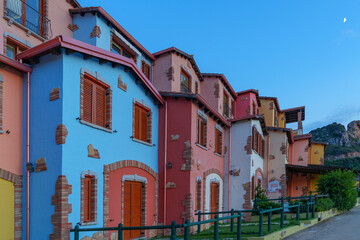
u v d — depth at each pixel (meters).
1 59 7.76
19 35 10.19
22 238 7.87
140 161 11.12
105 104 9.62
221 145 16.67
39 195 7.86
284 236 10.51
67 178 7.71
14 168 8.03
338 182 16.97
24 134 8.34
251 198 16.25
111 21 12.58
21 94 8.49
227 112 20.53
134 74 10.83
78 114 8.30
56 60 8.14
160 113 12.80
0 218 7.57
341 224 12.91
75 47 8.14
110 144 9.51
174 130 12.45
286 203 16.48
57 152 7.72
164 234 11.88
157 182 12.21
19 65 8.23
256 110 24.20
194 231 11.89
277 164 21.39
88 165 8.48
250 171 16.39
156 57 15.84
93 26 11.98
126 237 10.02
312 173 23.91
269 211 10.12
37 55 8.29
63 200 7.51
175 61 15.79
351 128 103.50
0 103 7.86
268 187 21.14
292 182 23.89
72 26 12.34
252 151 16.92
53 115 7.95
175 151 12.29
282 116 30.12
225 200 16.45
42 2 11.34
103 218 8.87
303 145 26.30
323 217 14.36
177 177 12.10
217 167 15.77
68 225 7.59
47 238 7.57
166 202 12.09
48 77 8.22
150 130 12.06
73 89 8.23
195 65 17.70
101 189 8.91
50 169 7.77
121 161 9.95
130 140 10.60
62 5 12.04
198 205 13.05
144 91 11.73
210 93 18.84
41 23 11.11
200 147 13.29
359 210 17.89
